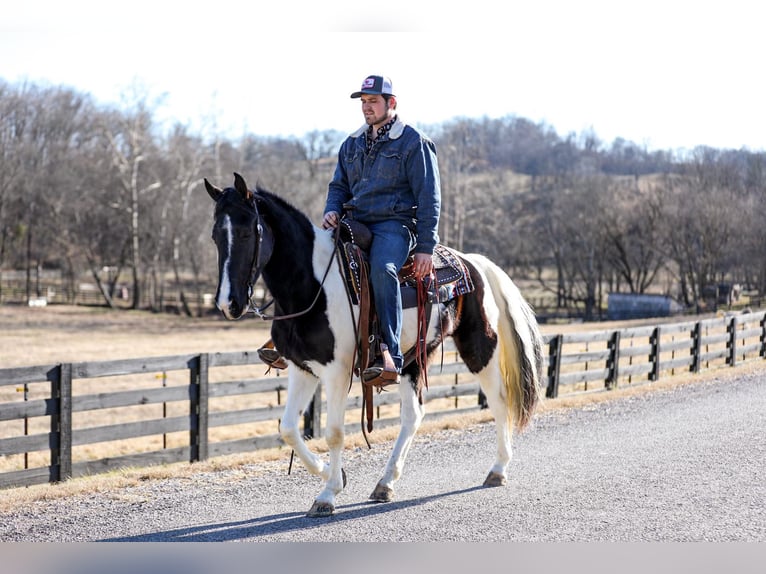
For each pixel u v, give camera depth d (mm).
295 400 6199
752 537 5730
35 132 63719
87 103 66312
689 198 55844
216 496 6918
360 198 6477
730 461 8055
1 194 60906
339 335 6016
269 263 5938
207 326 50219
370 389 6227
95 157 62562
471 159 68875
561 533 5805
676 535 5766
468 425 10523
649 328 15344
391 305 6141
